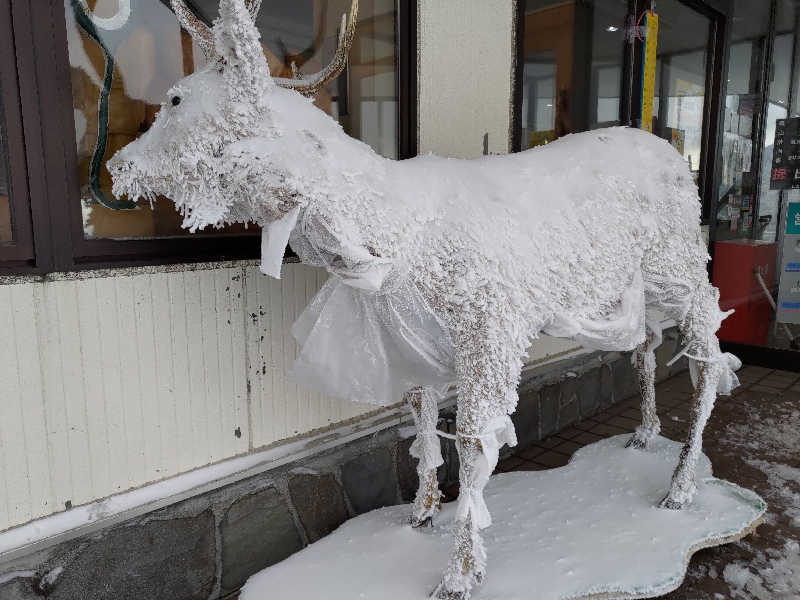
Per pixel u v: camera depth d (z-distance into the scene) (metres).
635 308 2.02
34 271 1.54
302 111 1.39
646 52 3.78
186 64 1.91
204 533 1.90
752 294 4.64
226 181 1.31
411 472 2.53
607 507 2.21
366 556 1.89
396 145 2.56
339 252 1.39
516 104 3.01
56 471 1.61
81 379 1.63
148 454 1.79
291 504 2.12
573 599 1.68
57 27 1.55
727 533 2.05
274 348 2.06
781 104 4.65
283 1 2.14
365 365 1.70
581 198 1.83
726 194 4.99
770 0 4.59
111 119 1.74
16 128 1.50
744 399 3.85
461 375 1.60
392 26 2.48
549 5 3.23
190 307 1.84
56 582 1.60
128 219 1.80
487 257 1.55
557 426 3.36
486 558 1.85
